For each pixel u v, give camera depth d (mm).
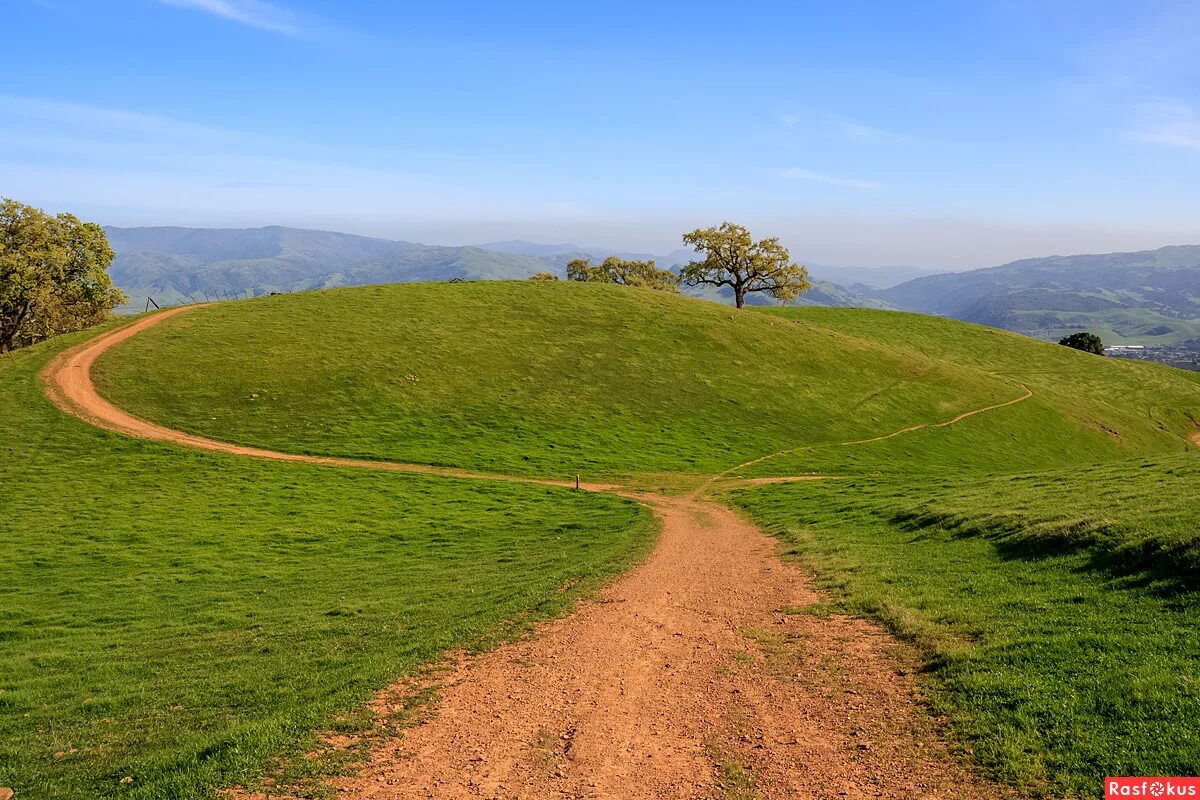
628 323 87500
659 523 37844
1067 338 157250
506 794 10820
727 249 111625
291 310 80188
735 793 10570
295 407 58938
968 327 129250
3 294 76562
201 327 72688
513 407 64562
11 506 38594
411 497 43781
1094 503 25703
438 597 24109
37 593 26266
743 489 48281
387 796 10797
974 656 14461
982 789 10047
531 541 34719
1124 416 95250
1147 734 10602
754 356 84188
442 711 14094
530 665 16719
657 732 12898
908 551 25266
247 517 38469
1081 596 17266
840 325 118750
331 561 31422
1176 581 16578
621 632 19109
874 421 73250
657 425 65000
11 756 12633
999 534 24703
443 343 75250
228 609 24047
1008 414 82562
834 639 17266
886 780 10586
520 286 98812
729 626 19219
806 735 12352
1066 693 12180
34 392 56125
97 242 88812
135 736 13344
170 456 48062
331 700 14492
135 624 22438
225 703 14906
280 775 11406
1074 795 9586
